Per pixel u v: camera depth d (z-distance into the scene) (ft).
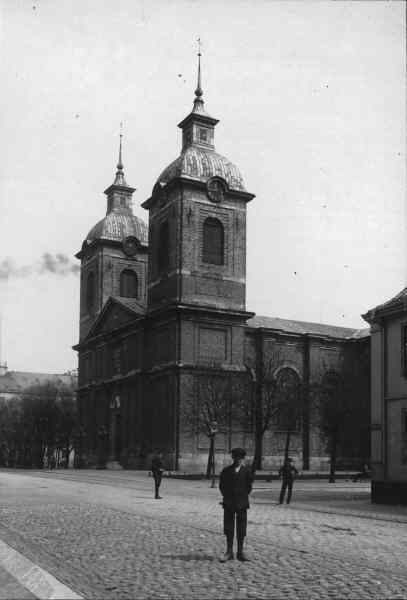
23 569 35.24
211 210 186.29
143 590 31.37
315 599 29.99
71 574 34.81
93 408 224.74
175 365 173.47
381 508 79.71
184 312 176.35
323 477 163.43
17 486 114.01
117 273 234.99
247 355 208.44
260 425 165.58
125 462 196.13
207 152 192.54
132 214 244.01
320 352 219.00
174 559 39.75
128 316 204.13
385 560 40.70
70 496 90.27
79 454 231.50
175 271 180.65
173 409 173.27
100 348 225.56
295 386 177.17
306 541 48.65
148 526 55.62
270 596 30.42
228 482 40.14
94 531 52.24
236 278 186.80
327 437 190.70
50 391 284.00
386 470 89.35
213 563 38.65
